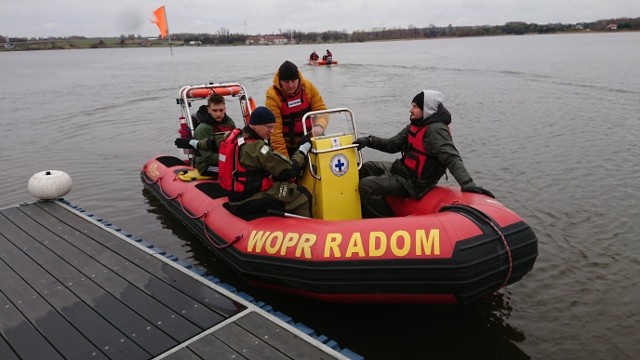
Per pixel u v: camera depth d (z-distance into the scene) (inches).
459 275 133.1
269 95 197.3
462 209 145.6
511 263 138.6
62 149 403.2
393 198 185.2
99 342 129.6
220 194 205.9
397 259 138.2
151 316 140.6
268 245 160.2
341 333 156.3
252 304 144.3
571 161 324.2
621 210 241.3
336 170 172.1
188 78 1103.0
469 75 957.8
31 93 831.7
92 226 212.1
